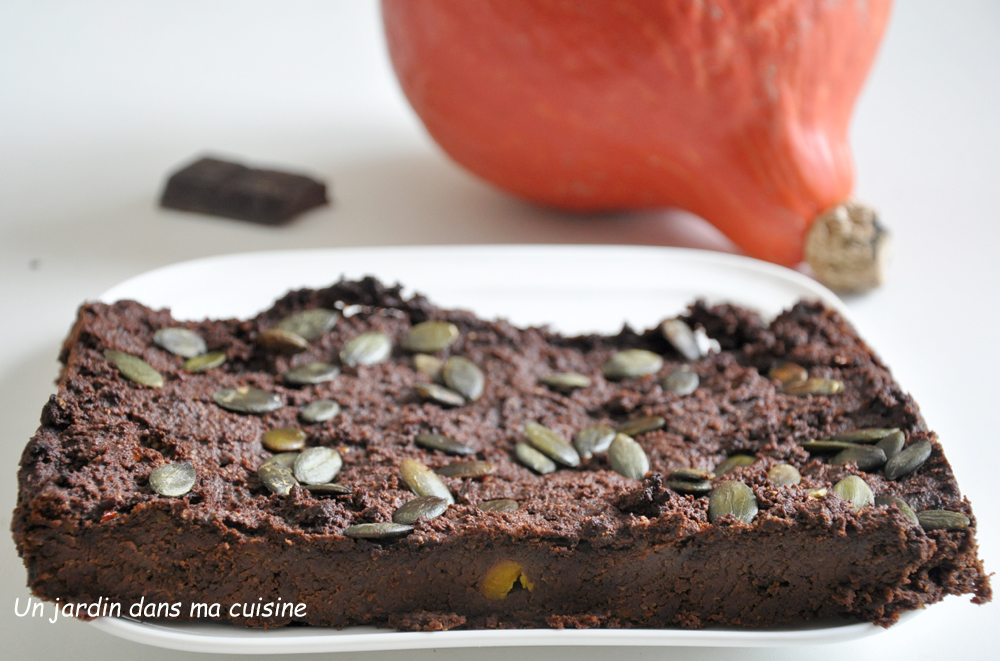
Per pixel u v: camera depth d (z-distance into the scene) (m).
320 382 0.45
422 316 0.47
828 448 0.43
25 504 0.40
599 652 0.41
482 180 0.55
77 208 0.56
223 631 0.40
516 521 0.41
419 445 0.43
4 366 0.48
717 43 0.49
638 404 0.44
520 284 0.51
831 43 0.50
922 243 0.55
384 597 0.41
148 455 0.41
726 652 0.42
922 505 0.41
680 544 0.41
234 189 0.56
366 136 0.62
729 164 0.51
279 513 0.41
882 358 0.47
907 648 0.42
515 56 0.50
